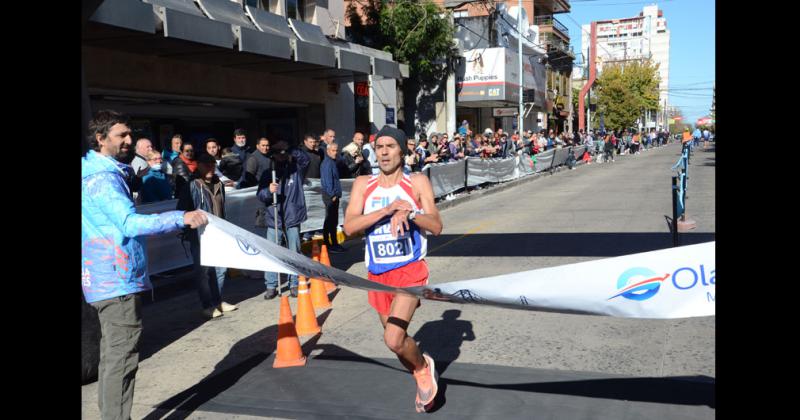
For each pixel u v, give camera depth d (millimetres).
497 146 21734
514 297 3299
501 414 3850
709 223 11203
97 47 10781
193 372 4891
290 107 16750
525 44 35406
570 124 48094
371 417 3896
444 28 23797
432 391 3834
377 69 14984
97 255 3459
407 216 3510
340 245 10242
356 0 23188
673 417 3707
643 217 12398
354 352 5215
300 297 5809
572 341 5242
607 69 63375
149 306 7086
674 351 4898
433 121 27234
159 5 10086
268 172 7266
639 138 49406
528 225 12086
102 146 3490
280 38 11836
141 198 8156
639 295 3225
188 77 12727
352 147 11711
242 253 3592
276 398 4285
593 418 3738
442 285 3318
